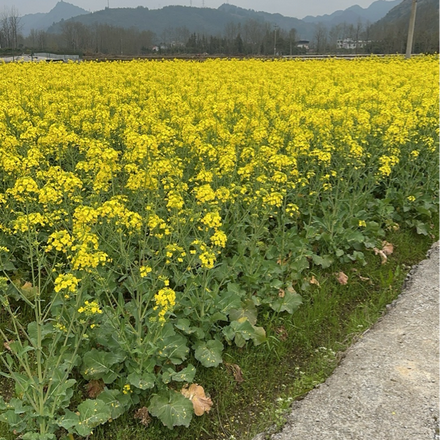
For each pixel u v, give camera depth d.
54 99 9.64
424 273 5.79
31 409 3.33
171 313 3.99
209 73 15.92
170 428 3.51
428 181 7.20
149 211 4.56
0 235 5.04
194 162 6.92
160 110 9.10
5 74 14.38
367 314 5.10
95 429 3.56
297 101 10.73
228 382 4.08
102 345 4.14
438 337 4.47
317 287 5.46
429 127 8.08
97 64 19.52
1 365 4.13
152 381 3.67
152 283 4.17
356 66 19.12
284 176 5.28
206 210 4.96
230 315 4.60
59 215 4.70
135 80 13.91
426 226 6.81
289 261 5.48
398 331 4.62
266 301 4.81
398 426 3.48
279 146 6.89
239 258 5.02
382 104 9.20
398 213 7.11
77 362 3.93
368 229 6.27
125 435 3.55
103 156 4.79
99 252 3.54
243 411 3.90
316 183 6.59
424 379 3.92
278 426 3.61
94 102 9.85
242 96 9.73
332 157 7.02
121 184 6.11
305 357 4.54
